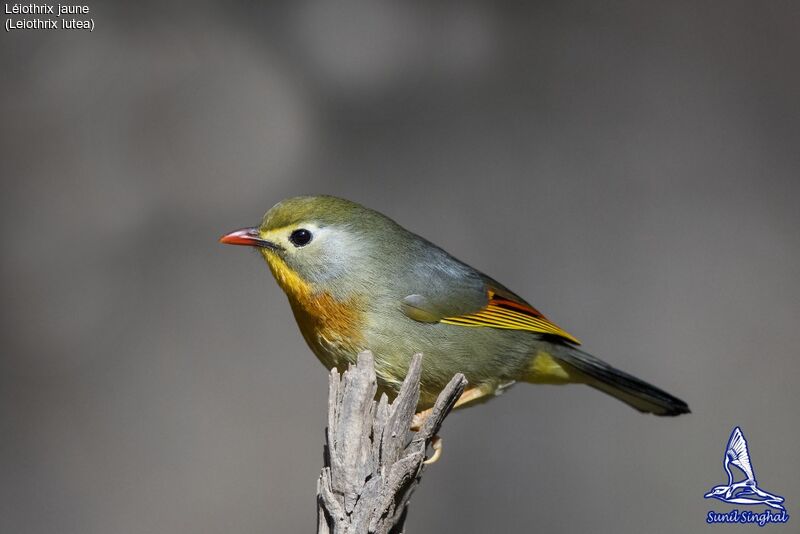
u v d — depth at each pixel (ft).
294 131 43.21
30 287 40.40
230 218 42.06
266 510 37.99
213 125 43.01
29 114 42.45
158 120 43.19
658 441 38.01
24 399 39.19
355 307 27.89
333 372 22.21
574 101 43.34
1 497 37.99
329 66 43.96
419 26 44.21
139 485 38.27
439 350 28.50
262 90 43.65
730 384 38.93
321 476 21.57
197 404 39.09
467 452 37.78
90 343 39.88
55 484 38.19
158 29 44.19
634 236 41.24
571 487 37.50
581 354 30.99
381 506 20.98
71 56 43.32
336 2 44.68
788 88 43.52
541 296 40.55
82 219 41.57
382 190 42.42
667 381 39.22
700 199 41.86
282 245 28.09
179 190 42.37
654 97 43.47
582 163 42.42
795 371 39.27
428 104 43.42
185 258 41.24
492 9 44.39
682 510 37.11
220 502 38.09
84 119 42.68
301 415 38.99
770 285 40.37
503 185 42.19
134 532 37.76
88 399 39.27
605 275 40.68
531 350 30.45
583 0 44.55
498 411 38.14
